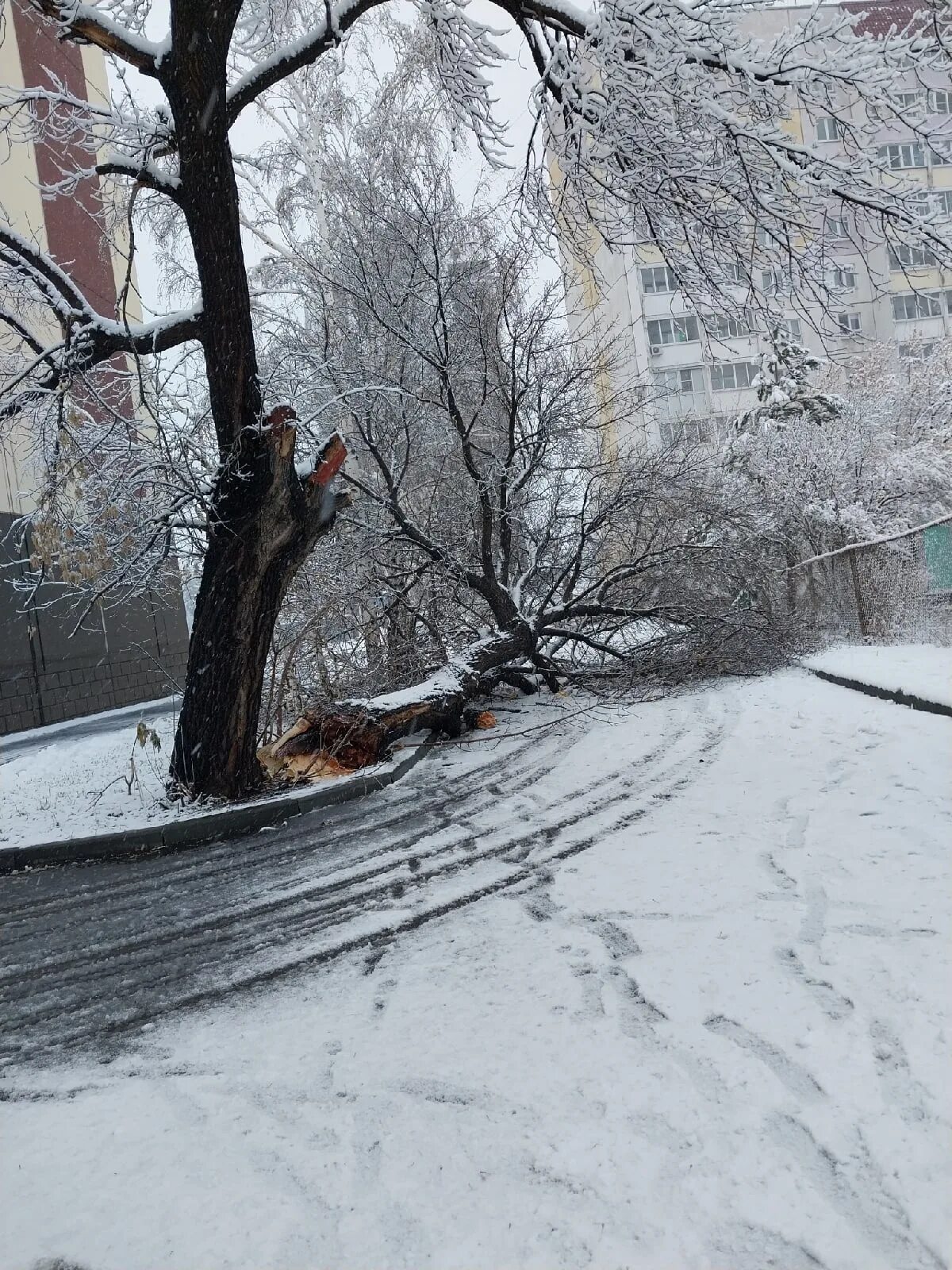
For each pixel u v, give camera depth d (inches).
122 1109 146.6
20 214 903.1
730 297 398.0
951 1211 99.7
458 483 557.6
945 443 917.2
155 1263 107.4
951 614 486.3
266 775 396.8
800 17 346.3
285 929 226.8
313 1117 135.6
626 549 597.0
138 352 374.9
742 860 224.1
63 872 324.2
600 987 165.5
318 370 509.4
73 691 938.7
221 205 352.8
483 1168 117.3
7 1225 119.0
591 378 540.1
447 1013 164.7
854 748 328.2
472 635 562.3
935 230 346.3
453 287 514.0
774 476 775.1
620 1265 97.6
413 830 308.2
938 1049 130.0
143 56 346.0
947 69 332.5
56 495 408.8
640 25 337.4
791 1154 112.0
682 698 503.5
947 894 185.2
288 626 520.7
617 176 370.3
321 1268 103.0
